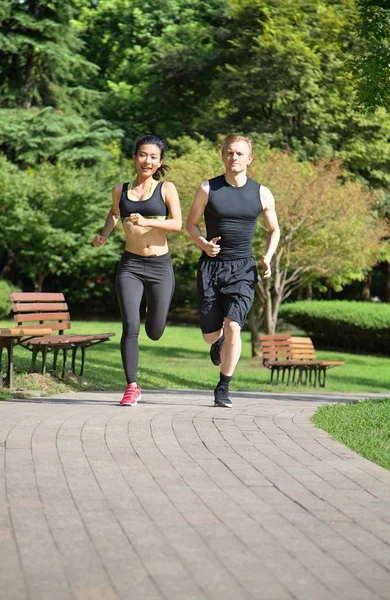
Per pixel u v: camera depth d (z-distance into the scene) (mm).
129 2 45688
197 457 5535
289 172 22922
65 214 37781
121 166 40688
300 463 5508
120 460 5328
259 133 33438
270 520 4121
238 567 3387
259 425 6957
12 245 38906
